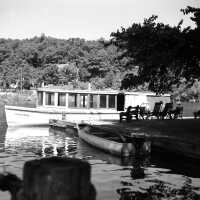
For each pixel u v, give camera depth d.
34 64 145.00
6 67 131.12
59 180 1.94
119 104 31.94
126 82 21.16
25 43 178.25
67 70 117.94
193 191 10.08
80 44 161.75
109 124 24.28
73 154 17.88
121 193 9.73
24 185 2.00
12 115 32.12
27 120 31.88
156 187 10.50
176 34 18.25
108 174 12.52
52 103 31.67
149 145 17.12
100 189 10.14
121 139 18.05
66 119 31.09
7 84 126.56
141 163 15.19
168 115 31.06
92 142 20.50
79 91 31.05
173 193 9.84
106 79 101.94
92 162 15.41
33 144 21.45
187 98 80.88
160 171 13.23
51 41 173.75
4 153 17.69
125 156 16.84
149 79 20.66
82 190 1.98
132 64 21.02
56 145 21.14
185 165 14.61
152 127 21.92
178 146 15.54
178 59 18.45
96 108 31.39
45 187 1.94
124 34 20.06
